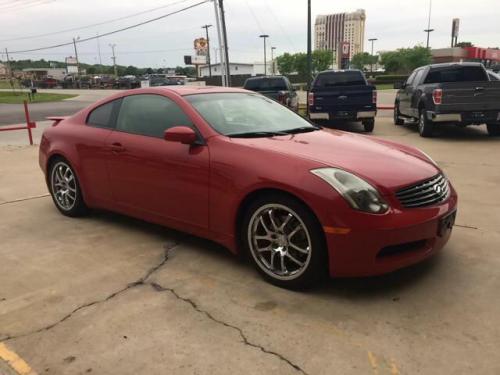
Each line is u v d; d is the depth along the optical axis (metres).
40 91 56.81
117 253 4.11
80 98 38.72
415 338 2.73
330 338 2.75
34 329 2.93
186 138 3.64
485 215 4.89
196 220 3.81
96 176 4.65
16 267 3.88
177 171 3.83
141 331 2.87
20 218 5.20
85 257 4.04
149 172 4.07
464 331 2.79
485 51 59.94
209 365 2.54
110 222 4.96
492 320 2.90
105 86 65.75
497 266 3.65
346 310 3.05
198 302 3.21
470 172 7.01
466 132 11.98
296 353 2.62
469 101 10.12
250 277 3.57
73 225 4.90
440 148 9.40
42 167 5.37
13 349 2.73
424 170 3.41
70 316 3.07
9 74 96.44
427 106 10.73
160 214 4.11
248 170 3.37
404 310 3.04
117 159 4.36
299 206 3.14
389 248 3.09
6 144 11.65
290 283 3.31
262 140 3.68
